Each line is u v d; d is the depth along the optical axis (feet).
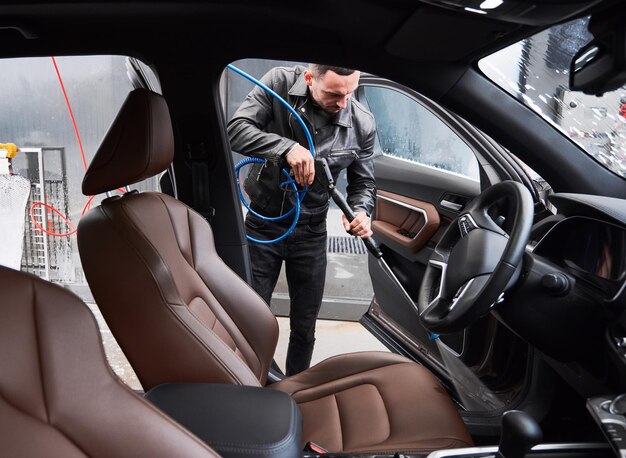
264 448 3.05
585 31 4.20
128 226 3.77
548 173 4.49
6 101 11.49
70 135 11.64
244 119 6.05
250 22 4.17
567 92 4.33
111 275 3.74
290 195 6.37
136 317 3.77
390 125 8.21
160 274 3.76
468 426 5.04
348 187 6.91
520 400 4.91
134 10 4.05
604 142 4.35
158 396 3.53
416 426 4.00
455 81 4.32
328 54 4.37
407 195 7.04
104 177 3.80
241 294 4.75
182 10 4.05
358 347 9.27
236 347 4.69
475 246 3.83
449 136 7.54
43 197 11.36
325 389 4.71
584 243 4.01
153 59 4.70
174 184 5.65
